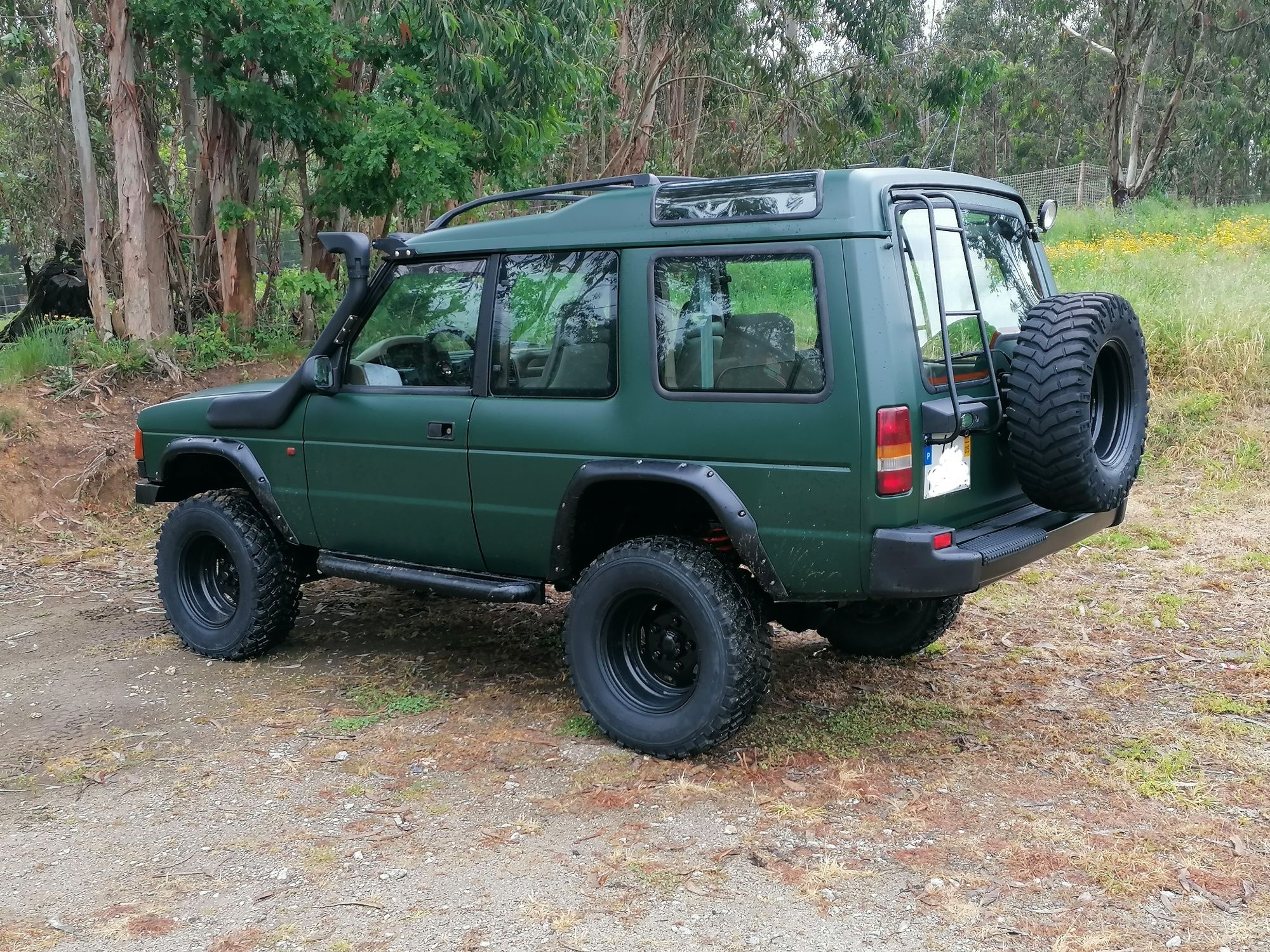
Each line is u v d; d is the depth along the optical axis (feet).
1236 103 108.78
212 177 38.99
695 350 13.20
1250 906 10.18
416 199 35.99
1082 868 10.95
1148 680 16.22
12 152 63.05
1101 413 13.71
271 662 18.33
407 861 11.52
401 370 16.07
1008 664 17.17
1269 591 20.03
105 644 19.62
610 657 14.28
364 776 13.69
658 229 13.55
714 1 61.72
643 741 13.84
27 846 12.13
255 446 17.65
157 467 19.15
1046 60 127.34
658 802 12.71
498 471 14.84
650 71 67.41
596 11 44.98
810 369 12.35
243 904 10.76
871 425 11.93
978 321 13.55
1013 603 20.15
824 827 11.99
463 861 11.49
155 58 37.45
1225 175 142.82
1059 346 12.31
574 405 14.14
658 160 71.56
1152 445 29.37
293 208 42.73
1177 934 9.77
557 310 14.40
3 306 69.15
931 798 12.62
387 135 35.19
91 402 32.94
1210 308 34.45
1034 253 15.66
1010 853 11.28
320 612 21.16
